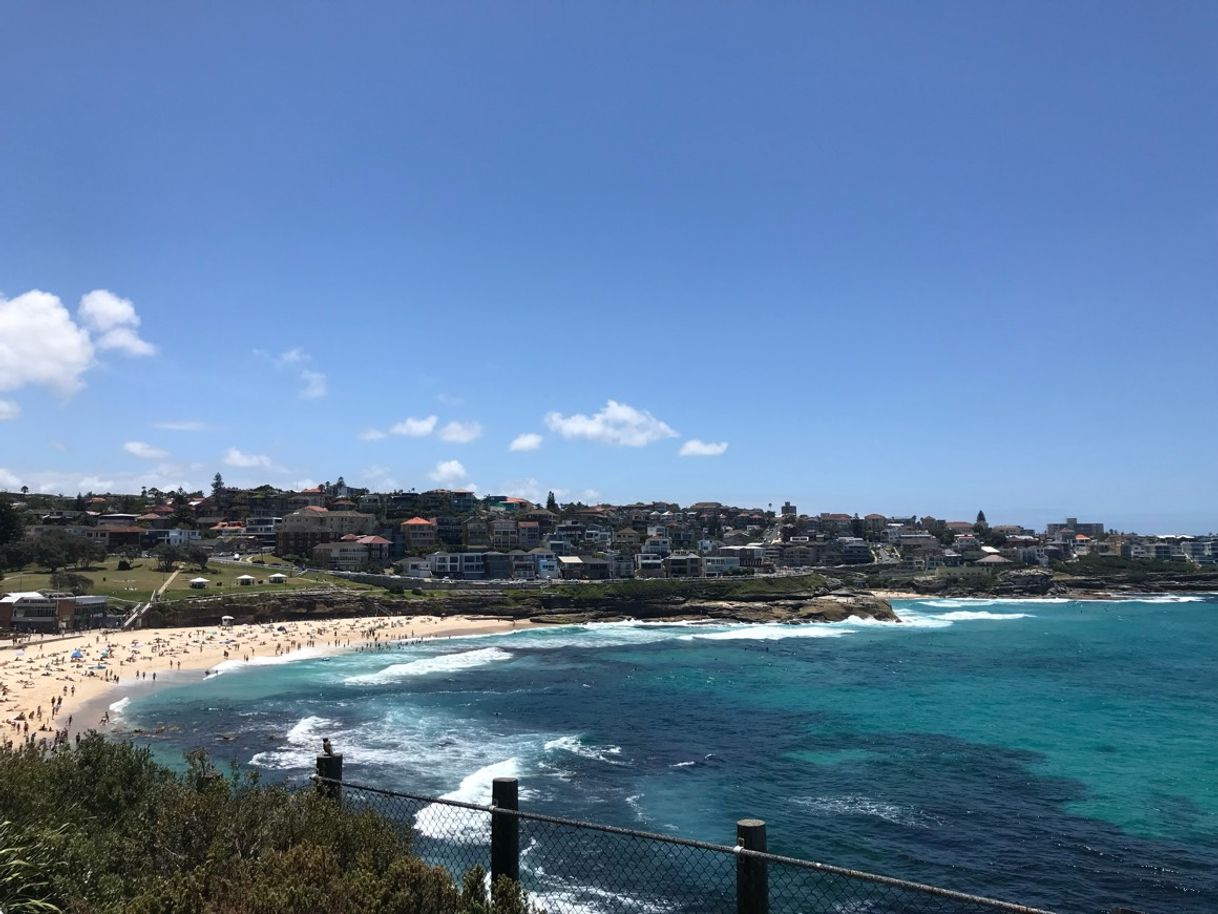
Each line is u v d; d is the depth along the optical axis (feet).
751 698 228.02
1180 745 169.58
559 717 197.98
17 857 29.76
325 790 37.42
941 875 100.89
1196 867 104.01
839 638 406.21
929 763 153.48
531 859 96.68
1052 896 95.25
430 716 198.18
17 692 222.89
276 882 25.88
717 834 111.65
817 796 131.44
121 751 48.26
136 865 32.63
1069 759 157.07
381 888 26.22
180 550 504.43
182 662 289.53
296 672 276.00
